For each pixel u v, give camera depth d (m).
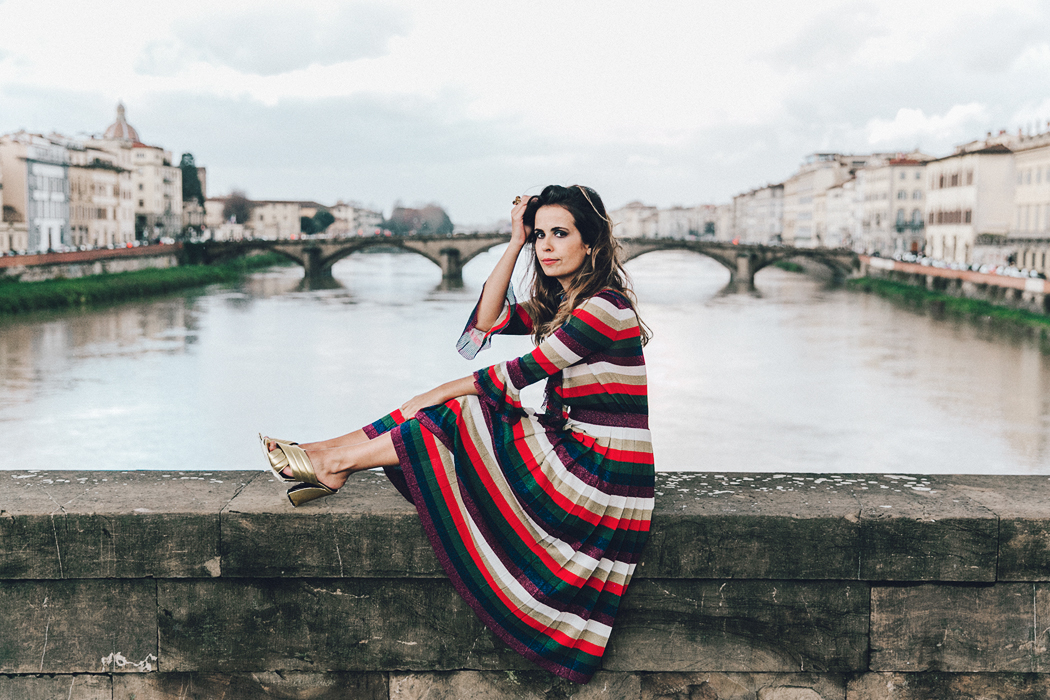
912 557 2.80
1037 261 61.88
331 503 2.82
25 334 43.16
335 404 28.91
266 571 2.78
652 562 2.79
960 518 2.79
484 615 2.66
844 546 2.79
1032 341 42.22
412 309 55.22
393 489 2.96
